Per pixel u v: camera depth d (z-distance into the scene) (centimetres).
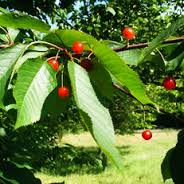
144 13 909
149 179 1280
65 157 499
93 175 1262
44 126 497
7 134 309
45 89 141
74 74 138
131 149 1906
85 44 143
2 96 142
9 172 247
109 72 149
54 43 151
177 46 169
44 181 1166
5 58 144
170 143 2100
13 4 420
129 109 948
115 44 176
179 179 180
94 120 127
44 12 533
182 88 315
